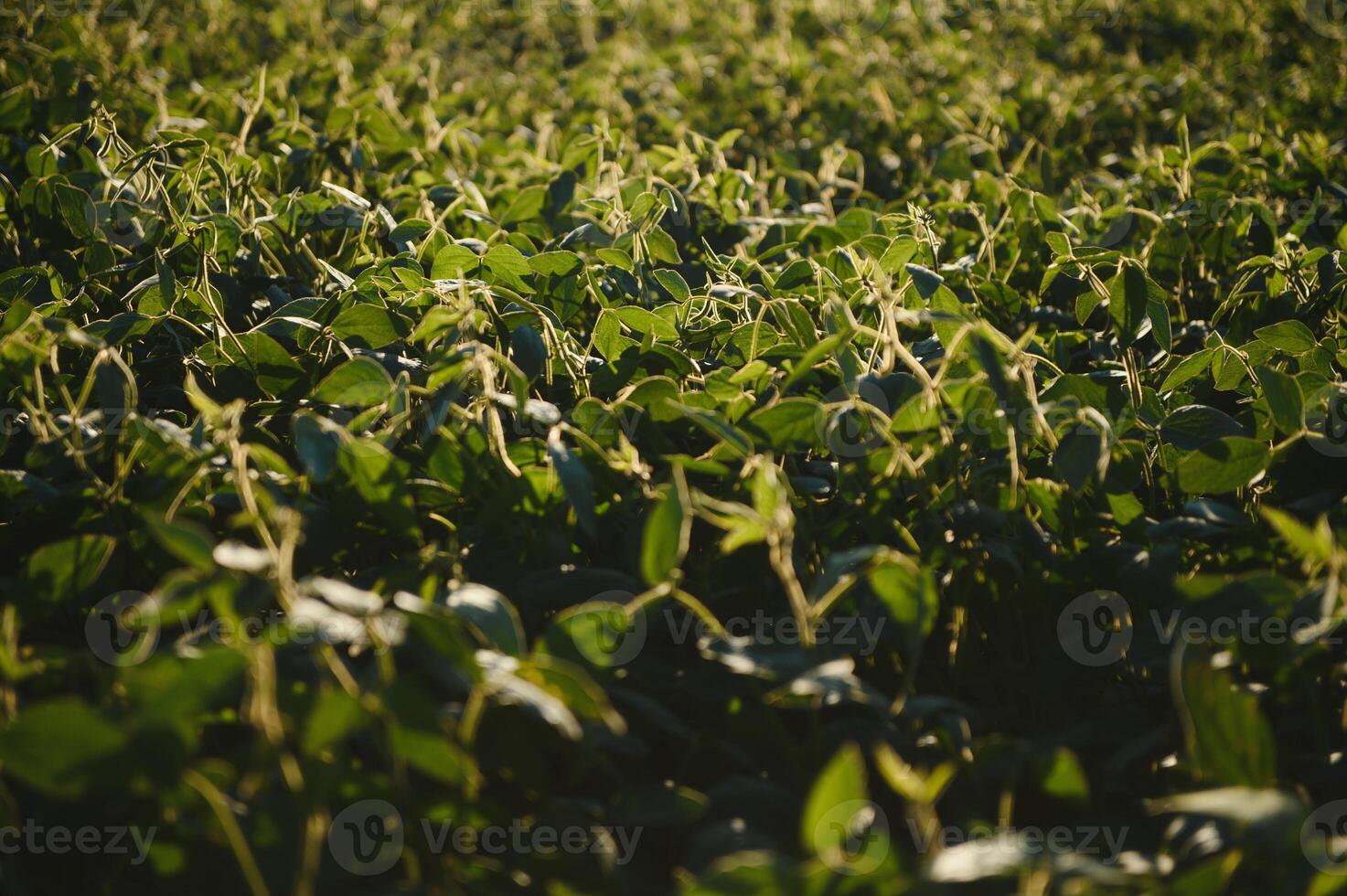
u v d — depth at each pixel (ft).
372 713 2.84
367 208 6.93
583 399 4.83
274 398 5.03
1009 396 4.06
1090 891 2.77
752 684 3.67
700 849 3.08
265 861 3.00
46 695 3.80
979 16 17.58
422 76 13.55
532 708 3.01
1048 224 7.25
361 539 4.24
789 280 5.91
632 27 18.10
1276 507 4.58
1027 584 4.13
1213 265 7.62
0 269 6.89
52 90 9.12
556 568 3.85
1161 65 15.64
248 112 9.49
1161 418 4.98
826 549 4.16
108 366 4.13
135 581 4.19
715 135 11.87
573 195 7.93
